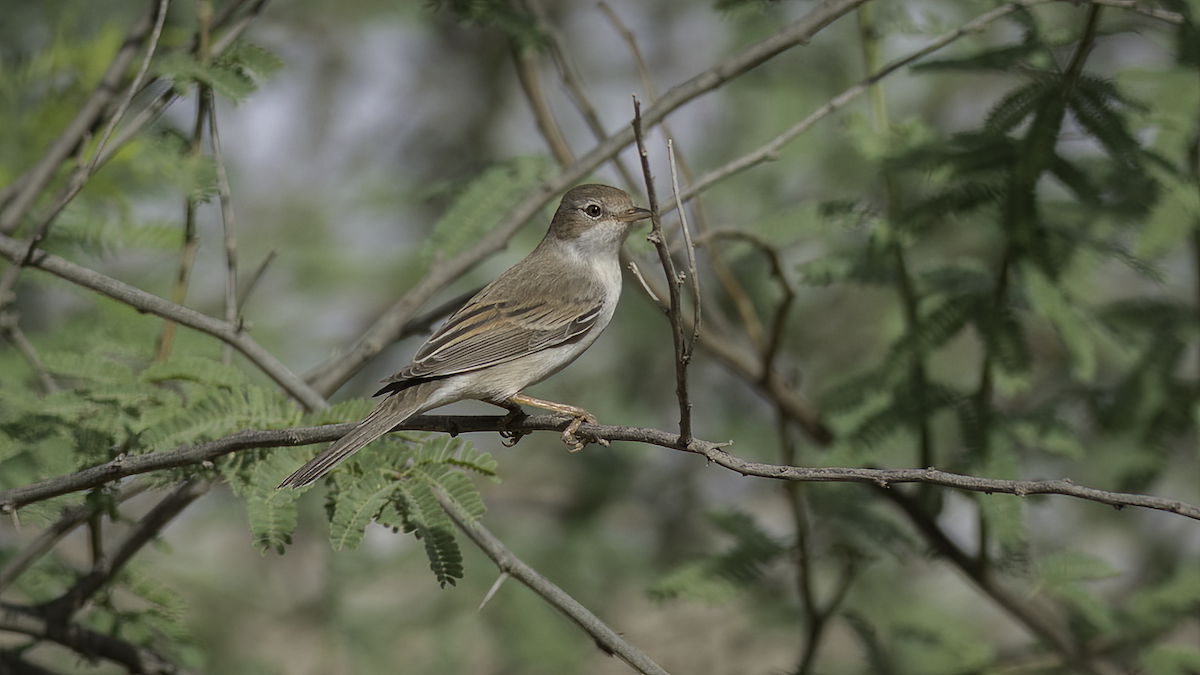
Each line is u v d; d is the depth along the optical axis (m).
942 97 17.69
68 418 8.63
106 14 14.47
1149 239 9.97
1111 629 11.86
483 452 8.20
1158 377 11.76
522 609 14.77
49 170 10.57
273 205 18.58
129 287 9.08
